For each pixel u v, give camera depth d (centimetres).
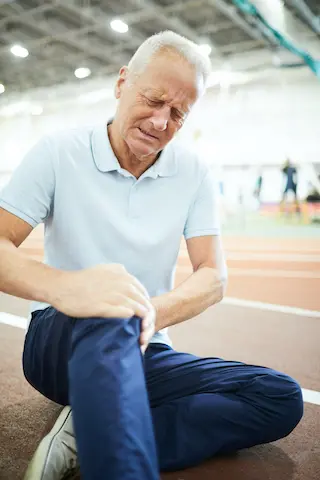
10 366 182
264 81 1168
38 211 112
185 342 222
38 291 89
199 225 128
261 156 1209
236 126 1230
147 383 109
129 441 69
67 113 1445
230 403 107
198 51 106
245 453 121
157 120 105
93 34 917
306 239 860
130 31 880
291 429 114
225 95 1230
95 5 787
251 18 807
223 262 128
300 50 927
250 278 432
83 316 81
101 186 115
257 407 108
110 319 79
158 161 120
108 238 114
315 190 1145
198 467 113
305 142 1152
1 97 1425
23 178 111
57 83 1277
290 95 1151
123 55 1025
